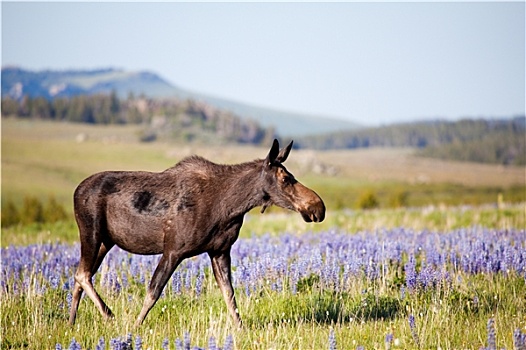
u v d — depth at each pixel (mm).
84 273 30844
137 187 30266
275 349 24453
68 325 29562
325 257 43500
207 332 25922
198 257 41406
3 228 93938
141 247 30547
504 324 29422
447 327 27859
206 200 29203
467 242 46844
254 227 79875
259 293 34438
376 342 26453
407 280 33875
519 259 38750
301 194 28875
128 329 28078
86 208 30703
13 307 32281
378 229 67250
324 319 30469
